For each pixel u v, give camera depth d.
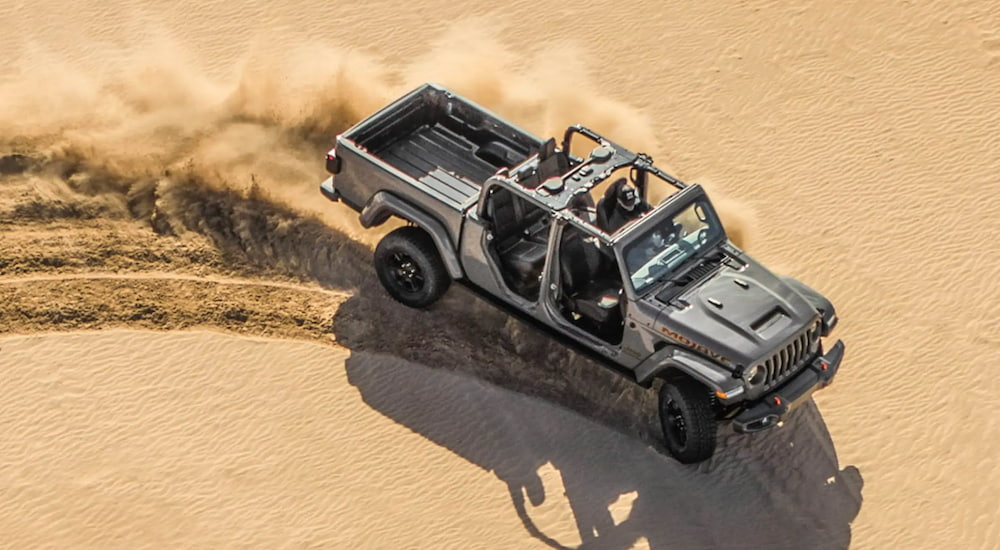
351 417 37.44
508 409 37.75
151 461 36.09
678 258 36.88
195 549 33.84
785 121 49.59
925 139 48.41
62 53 53.56
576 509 34.94
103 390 38.19
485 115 41.84
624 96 50.94
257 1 56.34
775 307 35.53
